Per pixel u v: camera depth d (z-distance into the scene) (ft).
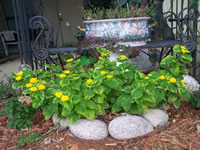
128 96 6.23
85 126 6.03
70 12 23.22
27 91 5.99
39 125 6.92
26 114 6.84
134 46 8.92
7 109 6.64
